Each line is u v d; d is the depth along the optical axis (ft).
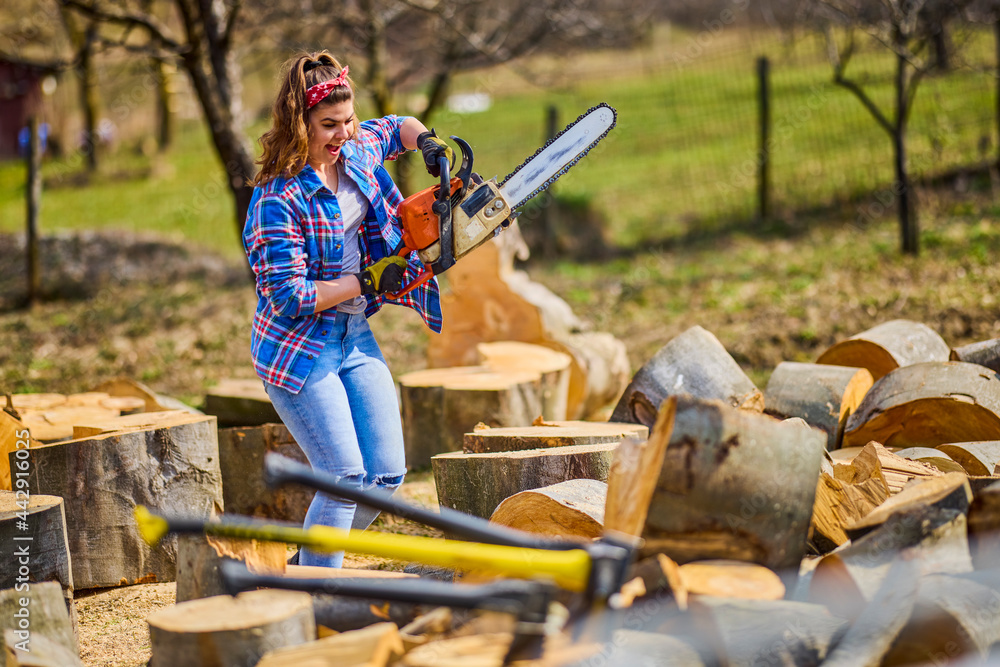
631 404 20.65
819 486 14.16
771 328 36.14
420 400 25.00
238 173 39.93
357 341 14.51
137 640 15.34
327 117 13.41
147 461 17.48
